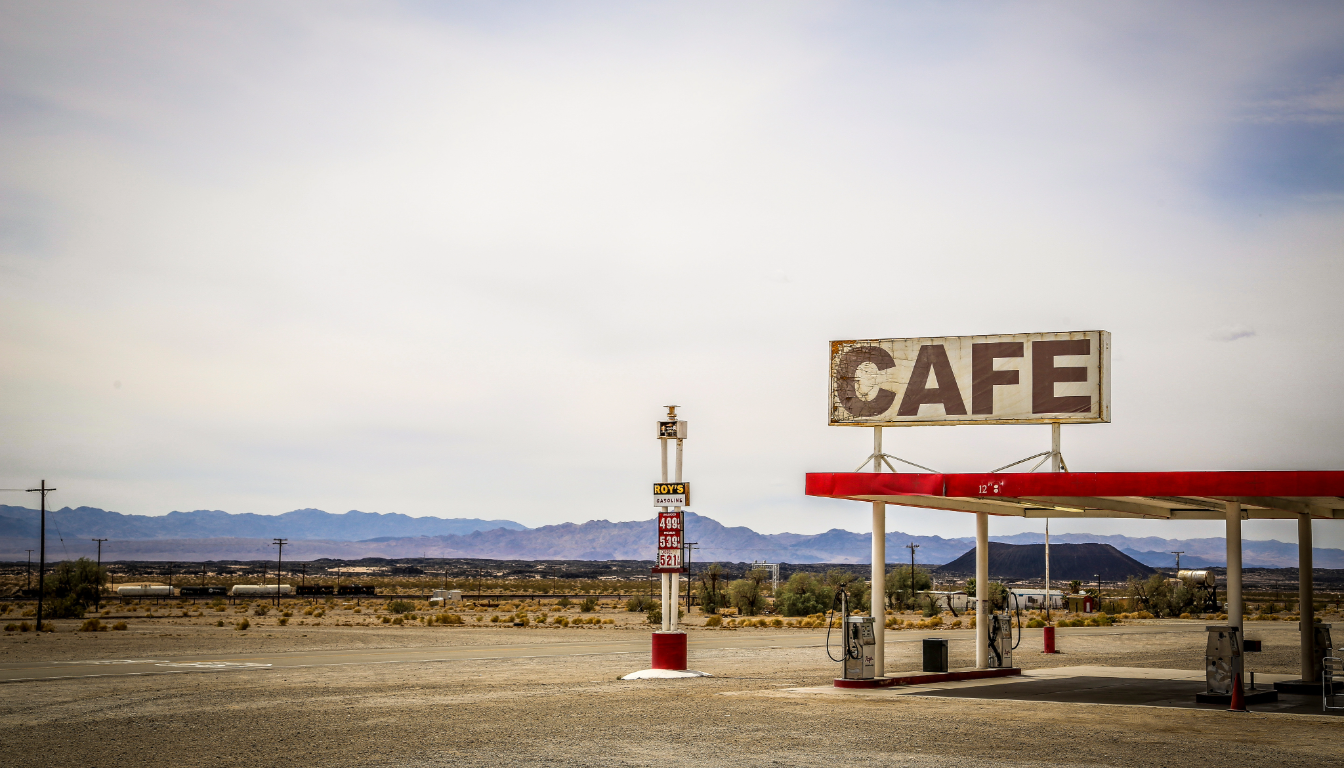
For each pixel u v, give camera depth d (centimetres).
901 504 2497
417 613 9381
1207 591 10781
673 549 2722
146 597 13538
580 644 4531
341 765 1330
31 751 1459
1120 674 2764
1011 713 1839
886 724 1691
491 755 1399
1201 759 1366
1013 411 2316
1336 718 1794
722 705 1972
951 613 9681
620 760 1357
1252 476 1853
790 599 9644
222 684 2531
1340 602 12638
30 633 5747
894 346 2417
